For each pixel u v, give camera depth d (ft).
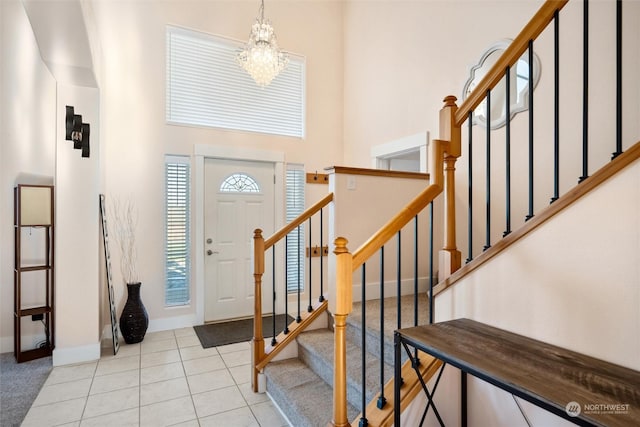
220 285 13.12
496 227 8.88
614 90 6.73
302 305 14.37
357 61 14.52
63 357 9.39
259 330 8.05
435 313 5.53
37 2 6.90
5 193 10.44
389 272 9.92
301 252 14.44
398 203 9.78
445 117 5.57
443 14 10.51
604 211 3.68
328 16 15.23
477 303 4.91
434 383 5.16
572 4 7.42
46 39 7.98
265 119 14.10
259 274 7.99
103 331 11.10
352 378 6.16
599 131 6.93
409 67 11.80
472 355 3.66
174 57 12.61
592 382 3.08
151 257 12.05
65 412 7.16
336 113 15.30
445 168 5.89
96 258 9.80
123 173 11.64
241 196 13.51
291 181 14.49
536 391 2.89
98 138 9.94
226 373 8.93
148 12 12.04
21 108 10.68
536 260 4.25
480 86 5.12
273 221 14.03
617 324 3.56
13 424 6.76
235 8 13.47
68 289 9.51
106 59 11.37
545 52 7.87
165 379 8.58
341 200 8.93
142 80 11.93
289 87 14.55
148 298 11.99
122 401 7.58
